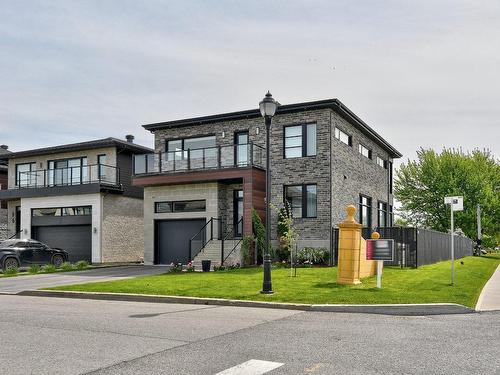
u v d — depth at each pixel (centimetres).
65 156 3206
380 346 731
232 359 657
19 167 3412
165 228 2681
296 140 2483
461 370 600
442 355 674
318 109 2423
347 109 2503
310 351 700
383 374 584
